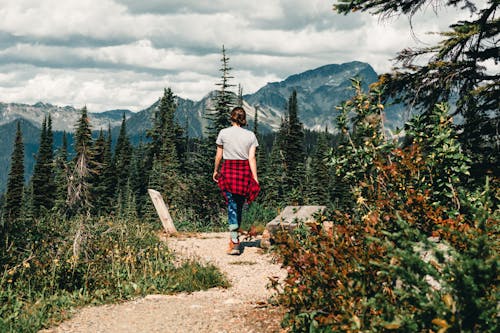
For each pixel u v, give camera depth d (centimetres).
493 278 259
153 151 6194
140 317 505
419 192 449
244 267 779
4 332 454
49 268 630
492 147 742
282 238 425
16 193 6250
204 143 2183
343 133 524
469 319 244
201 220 1628
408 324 255
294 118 5625
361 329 288
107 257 712
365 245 393
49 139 6831
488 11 838
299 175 4350
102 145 6191
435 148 466
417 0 905
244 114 835
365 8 930
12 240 638
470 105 822
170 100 6331
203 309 531
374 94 521
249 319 474
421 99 901
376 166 480
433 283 338
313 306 375
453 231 275
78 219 770
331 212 502
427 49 888
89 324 486
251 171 830
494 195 431
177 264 781
